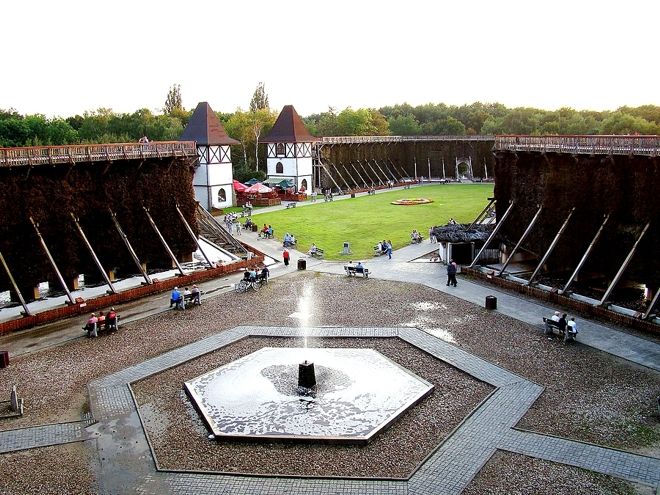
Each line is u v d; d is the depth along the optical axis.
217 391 20.44
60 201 33.22
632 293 31.48
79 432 18.08
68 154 32.94
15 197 31.05
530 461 15.98
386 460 16.14
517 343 24.77
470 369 22.08
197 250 43.75
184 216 40.84
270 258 43.25
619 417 18.30
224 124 117.00
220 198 71.44
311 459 16.22
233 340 25.72
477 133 143.88
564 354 23.45
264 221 60.06
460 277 36.44
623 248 30.19
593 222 31.92
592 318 27.81
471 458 16.14
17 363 23.75
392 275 37.38
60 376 22.34
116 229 36.44
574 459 16.02
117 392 20.78
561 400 19.48
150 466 16.11
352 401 19.45
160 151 38.50
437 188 91.00
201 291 34.47
